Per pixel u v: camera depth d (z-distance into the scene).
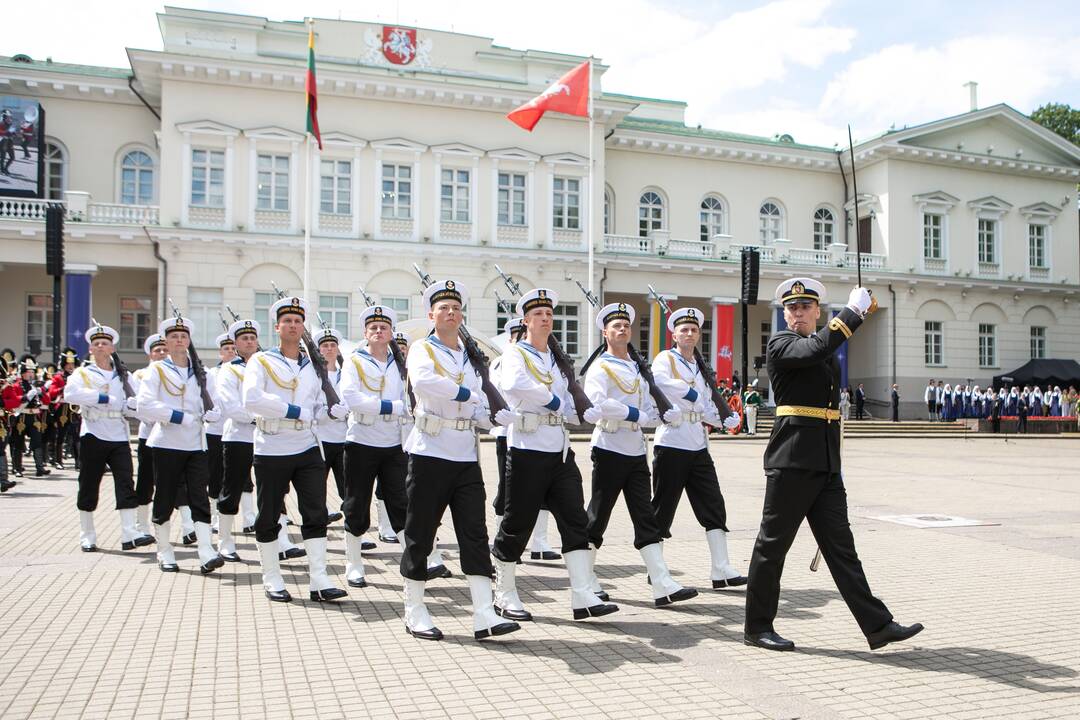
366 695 5.32
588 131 34.94
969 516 12.73
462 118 33.38
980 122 41.66
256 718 4.95
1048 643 6.42
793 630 6.77
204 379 9.53
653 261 35.56
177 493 9.68
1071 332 43.75
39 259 29.44
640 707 5.12
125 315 32.84
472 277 33.12
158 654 6.14
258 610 7.38
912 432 36.12
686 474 8.30
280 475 7.79
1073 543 10.52
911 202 40.44
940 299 40.84
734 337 40.06
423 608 6.72
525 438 7.07
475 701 5.22
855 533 11.18
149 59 29.70
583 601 6.97
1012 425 37.25
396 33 33.16
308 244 25.97
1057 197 43.72
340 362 11.63
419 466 6.68
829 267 38.53
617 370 7.97
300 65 30.94
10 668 5.83
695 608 7.47
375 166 32.25
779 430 6.31
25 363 17.73
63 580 8.48
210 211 30.59
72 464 20.16
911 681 5.58
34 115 29.89
